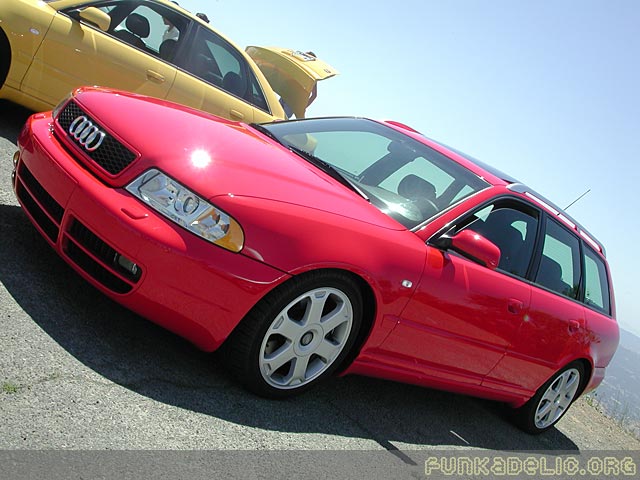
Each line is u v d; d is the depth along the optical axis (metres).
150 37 6.09
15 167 3.44
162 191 2.80
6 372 2.40
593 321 4.84
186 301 2.75
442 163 4.12
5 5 5.20
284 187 3.05
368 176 3.79
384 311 3.26
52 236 3.05
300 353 3.13
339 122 4.50
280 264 2.82
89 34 5.62
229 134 3.45
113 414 2.46
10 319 2.73
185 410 2.72
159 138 3.01
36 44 5.31
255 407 3.04
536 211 4.34
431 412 4.29
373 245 3.15
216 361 3.21
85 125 3.14
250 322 2.90
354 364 3.38
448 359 3.80
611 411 7.87
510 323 3.95
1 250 3.25
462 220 3.71
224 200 2.79
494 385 4.30
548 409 4.91
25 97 5.47
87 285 3.32
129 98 3.49
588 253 5.03
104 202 2.79
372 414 3.72
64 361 2.63
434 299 3.43
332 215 3.08
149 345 3.06
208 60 6.51
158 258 2.70
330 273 3.02
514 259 4.04
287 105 9.27
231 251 2.76
